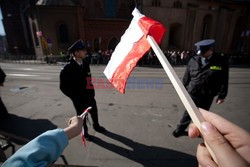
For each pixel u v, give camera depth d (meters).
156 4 19.59
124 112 3.84
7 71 11.25
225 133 0.64
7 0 25.94
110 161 2.17
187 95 0.59
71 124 0.73
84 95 2.46
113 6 22.95
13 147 2.39
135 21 1.05
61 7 18.56
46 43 18.14
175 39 23.14
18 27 27.47
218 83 2.31
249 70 13.59
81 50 2.28
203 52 2.22
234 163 0.49
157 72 11.20
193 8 21.22
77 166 1.35
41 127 3.10
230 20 23.97
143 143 2.58
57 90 5.89
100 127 2.92
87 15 21.91
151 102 4.59
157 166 2.09
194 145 2.52
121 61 1.06
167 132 2.91
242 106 4.29
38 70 11.77
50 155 0.56
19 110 3.94
